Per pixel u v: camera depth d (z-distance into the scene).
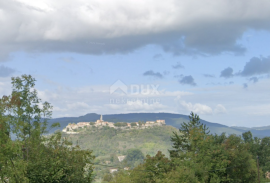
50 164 25.28
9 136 24.78
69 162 26.77
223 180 55.97
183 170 46.69
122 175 59.09
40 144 26.30
